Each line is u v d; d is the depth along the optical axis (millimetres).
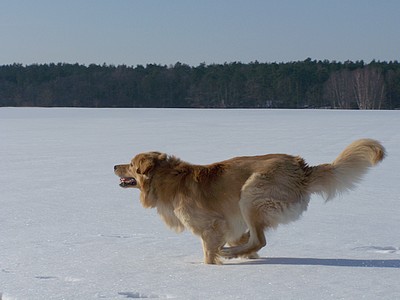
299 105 118438
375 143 7164
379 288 5691
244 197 7191
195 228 7254
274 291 5656
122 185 8094
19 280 6098
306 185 7270
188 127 35531
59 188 12789
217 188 7320
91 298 5461
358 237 8109
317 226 8875
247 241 7699
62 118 48969
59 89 124875
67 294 5594
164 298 5492
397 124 38375
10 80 129375
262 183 7145
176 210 7418
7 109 80625
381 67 119000
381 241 7848
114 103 124312
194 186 7348
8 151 21016
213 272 6480
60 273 6391
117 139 26156
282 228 8750
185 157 18406
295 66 123312
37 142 24766
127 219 9562
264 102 119812
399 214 9758
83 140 25719
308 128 34000
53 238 8164
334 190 7293
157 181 7633
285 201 7145
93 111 71000
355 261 6844
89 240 8062
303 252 7363
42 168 16266
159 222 9336
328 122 41531
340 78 113500
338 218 9484
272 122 41844
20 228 8820
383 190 12352
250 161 7414
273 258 7113
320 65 125938
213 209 7289
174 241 8086
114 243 7902
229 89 120812
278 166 7219
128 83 124375
